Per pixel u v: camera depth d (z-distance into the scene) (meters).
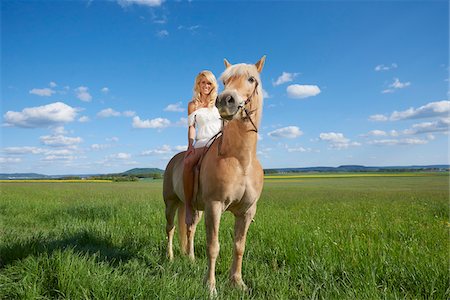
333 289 3.48
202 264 4.55
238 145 3.61
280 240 5.14
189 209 4.22
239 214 3.95
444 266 3.75
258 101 3.60
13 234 6.26
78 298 3.15
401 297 3.34
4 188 28.50
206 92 4.70
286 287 3.58
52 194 19.23
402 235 6.09
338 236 5.61
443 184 35.16
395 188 27.73
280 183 43.69
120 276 3.61
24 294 3.25
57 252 4.14
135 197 16.73
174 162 5.25
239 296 3.39
